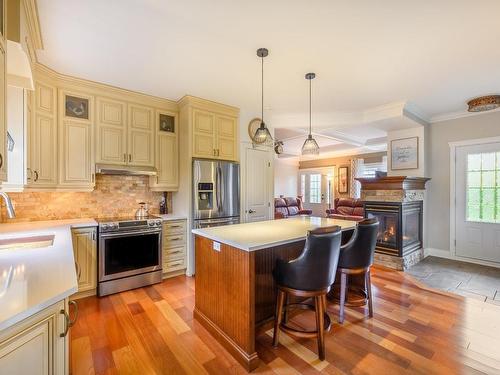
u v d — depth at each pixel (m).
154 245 3.30
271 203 4.54
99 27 2.02
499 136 4.02
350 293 2.90
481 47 2.36
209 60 2.57
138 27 2.03
